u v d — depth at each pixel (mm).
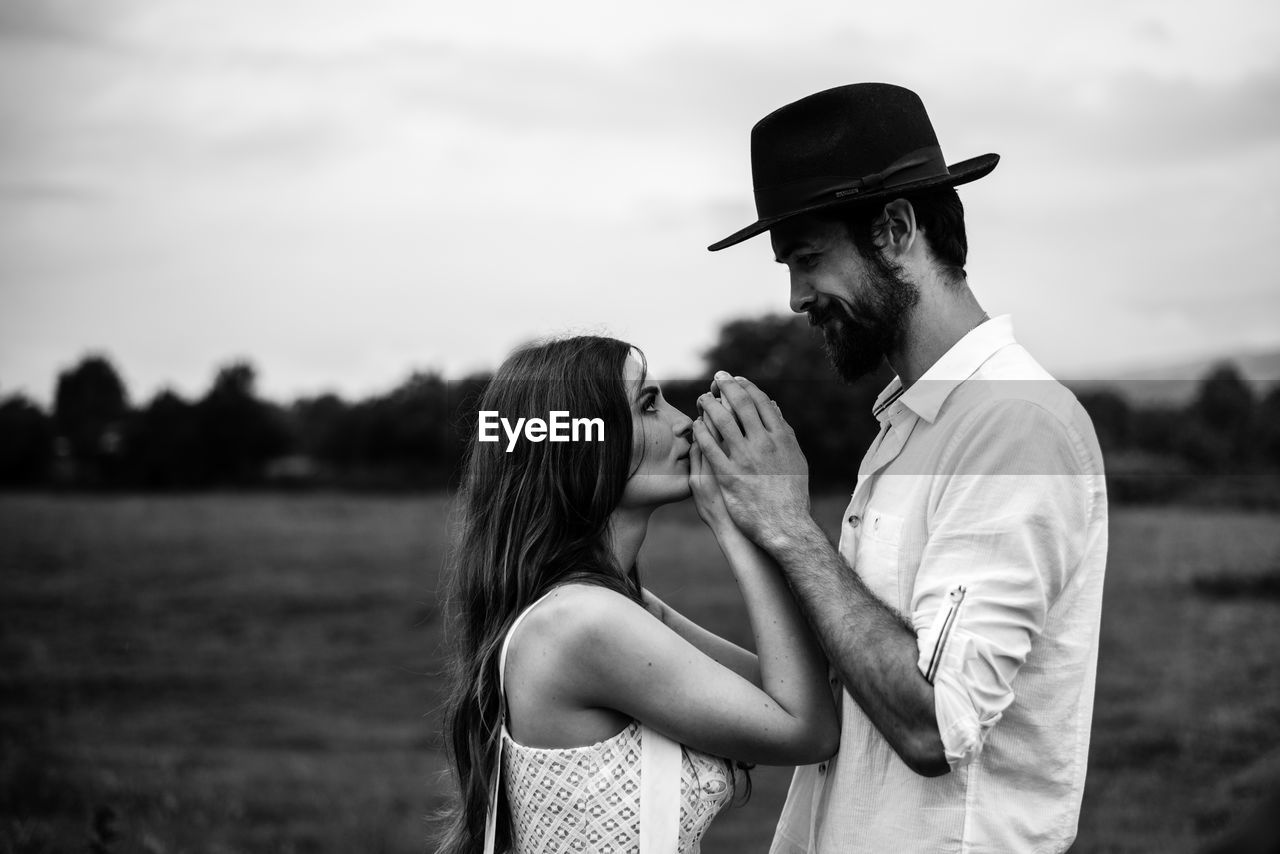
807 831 2482
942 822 2123
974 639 1975
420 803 8688
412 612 21422
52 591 24188
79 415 52719
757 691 2203
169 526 35469
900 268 2264
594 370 2357
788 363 27531
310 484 47188
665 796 2203
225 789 9078
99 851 4688
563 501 2307
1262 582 17812
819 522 2270
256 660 17438
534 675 2215
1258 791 7898
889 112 2289
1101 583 2207
